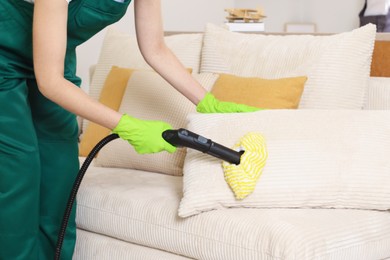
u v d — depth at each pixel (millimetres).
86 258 2174
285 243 1636
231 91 2385
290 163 1911
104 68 2908
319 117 2018
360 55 2369
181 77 2203
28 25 1931
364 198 1891
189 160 1998
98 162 2549
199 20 5203
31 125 1954
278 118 2031
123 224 2061
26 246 1975
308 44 2434
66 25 1832
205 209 1883
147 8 2135
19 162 1910
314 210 1894
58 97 1838
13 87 1926
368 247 1792
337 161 1910
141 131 1914
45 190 2088
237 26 4008
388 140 1955
